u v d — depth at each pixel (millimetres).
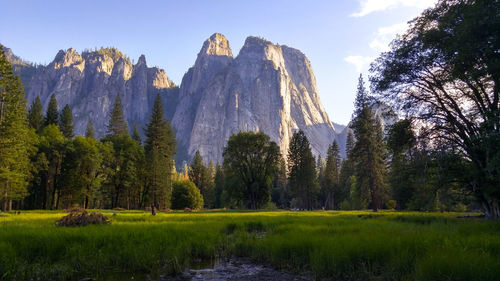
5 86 36656
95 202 72812
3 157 37250
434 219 21500
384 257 7828
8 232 11117
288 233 12281
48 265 8156
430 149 20500
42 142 52469
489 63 15656
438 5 19609
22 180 43625
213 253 10977
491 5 14633
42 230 12047
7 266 7441
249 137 61062
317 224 16844
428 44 18953
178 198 80062
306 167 71938
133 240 10523
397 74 21031
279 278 8219
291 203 94188
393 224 15969
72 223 15305
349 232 11898
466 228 12953
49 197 59500
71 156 52062
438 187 23219
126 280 7793
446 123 20391
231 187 62656
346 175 86625
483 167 19078
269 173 62500
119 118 77688
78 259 8680
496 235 9922
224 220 21188
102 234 11031
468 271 5973
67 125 72250
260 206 64688
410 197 50812
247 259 10656
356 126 49469
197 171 109750
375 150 47188
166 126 70625
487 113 16078
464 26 15742
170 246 10188
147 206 63812
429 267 6309
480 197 22500
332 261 8016
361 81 49500
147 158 59688
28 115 66375
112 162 56844
